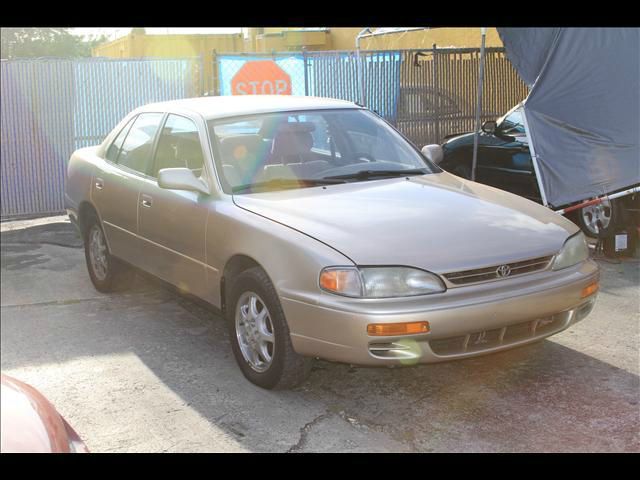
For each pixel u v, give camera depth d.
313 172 5.29
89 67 11.13
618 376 4.73
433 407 4.41
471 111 13.41
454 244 4.25
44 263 8.37
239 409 4.48
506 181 9.52
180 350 5.50
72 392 4.81
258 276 4.51
